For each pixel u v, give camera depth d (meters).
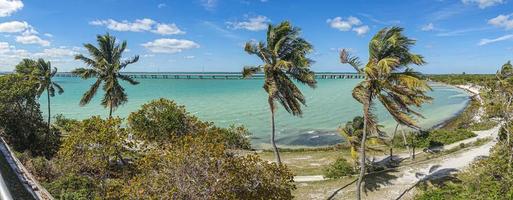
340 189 33.47
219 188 17.31
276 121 78.50
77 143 25.59
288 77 30.56
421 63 24.55
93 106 99.81
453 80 194.38
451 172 35.25
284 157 47.59
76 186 24.48
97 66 44.16
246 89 166.25
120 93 45.28
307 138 62.44
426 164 38.81
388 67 23.14
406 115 25.06
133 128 29.62
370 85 25.22
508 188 24.94
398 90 24.70
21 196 20.67
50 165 28.73
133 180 19.06
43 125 47.59
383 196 31.61
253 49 29.88
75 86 185.50
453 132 53.09
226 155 19.17
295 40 29.81
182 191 17.02
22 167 26.92
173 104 31.41
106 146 25.39
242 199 18.95
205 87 181.62
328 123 75.94
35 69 52.62
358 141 37.81
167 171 17.59
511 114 37.97
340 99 121.00
